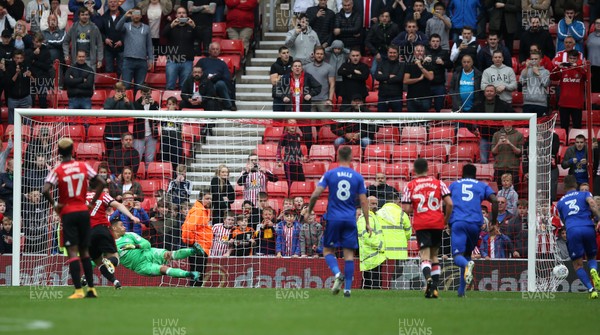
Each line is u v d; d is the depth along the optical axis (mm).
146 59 82812
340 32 82125
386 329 32500
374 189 64875
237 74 86500
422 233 47750
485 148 73062
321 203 69000
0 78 80062
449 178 70562
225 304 41625
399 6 83438
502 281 60188
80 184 42969
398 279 59875
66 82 77812
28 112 59625
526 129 75688
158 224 63031
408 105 76438
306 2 87125
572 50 76625
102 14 90562
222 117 59281
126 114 59938
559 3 83438
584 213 52188
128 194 62156
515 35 84000
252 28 87375
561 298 51062
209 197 61312
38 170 65688
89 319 34094
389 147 71938
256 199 64938
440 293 55000
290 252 61781
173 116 60750
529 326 34719
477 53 78500
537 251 62844
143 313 36625
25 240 63719
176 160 71438
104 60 84188
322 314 37125
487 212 62500
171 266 61844
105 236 50781
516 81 77062
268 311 38156
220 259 60750
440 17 80688
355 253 62500
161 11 85875
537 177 65312
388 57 76312
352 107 75438
